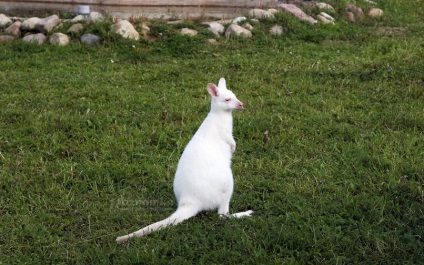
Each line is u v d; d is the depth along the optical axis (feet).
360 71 22.12
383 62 22.77
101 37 24.30
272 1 28.71
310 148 17.94
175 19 27.17
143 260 14.58
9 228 15.47
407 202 15.90
